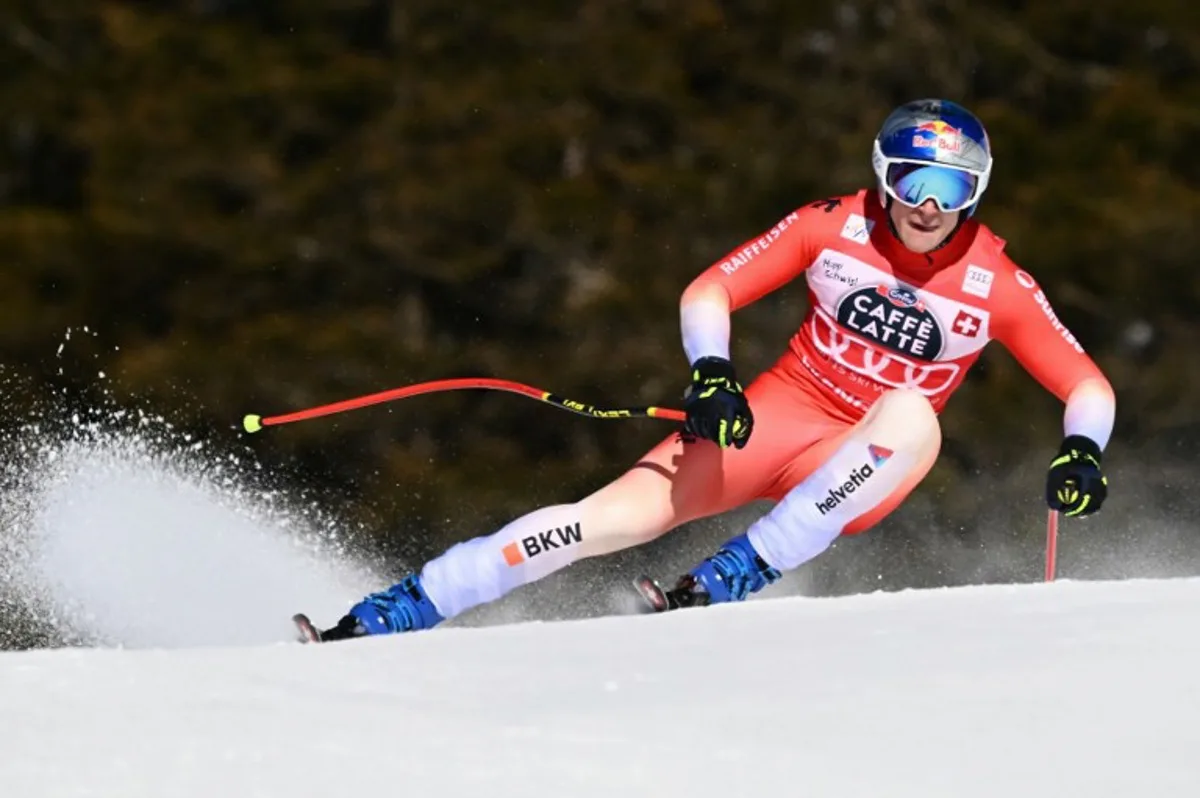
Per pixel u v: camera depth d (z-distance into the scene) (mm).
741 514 41312
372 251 56250
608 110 58188
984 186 16422
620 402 54469
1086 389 16828
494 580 16219
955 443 53156
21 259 56438
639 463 17234
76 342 55531
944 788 7293
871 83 59250
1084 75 62094
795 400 17844
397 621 16031
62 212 59625
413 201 54969
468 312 56344
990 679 8961
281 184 56438
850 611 11719
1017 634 10203
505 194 54969
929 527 50344
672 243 56156
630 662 9867
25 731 8055
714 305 16828
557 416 54562
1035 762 7578
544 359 55156
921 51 59219
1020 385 53750
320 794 7191
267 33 61031
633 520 16672
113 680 9125
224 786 7262
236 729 8109
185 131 57406
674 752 7812
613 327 54562
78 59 61156
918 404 16203
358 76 57594
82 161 61281
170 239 56406
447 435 54688
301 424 53375
